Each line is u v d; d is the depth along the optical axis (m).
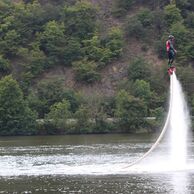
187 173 136.00
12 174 142.25
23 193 112.62
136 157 178.50
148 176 131.88
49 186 120.19
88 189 115.25
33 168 154.62
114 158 176.88
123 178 129.38
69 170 147.75
